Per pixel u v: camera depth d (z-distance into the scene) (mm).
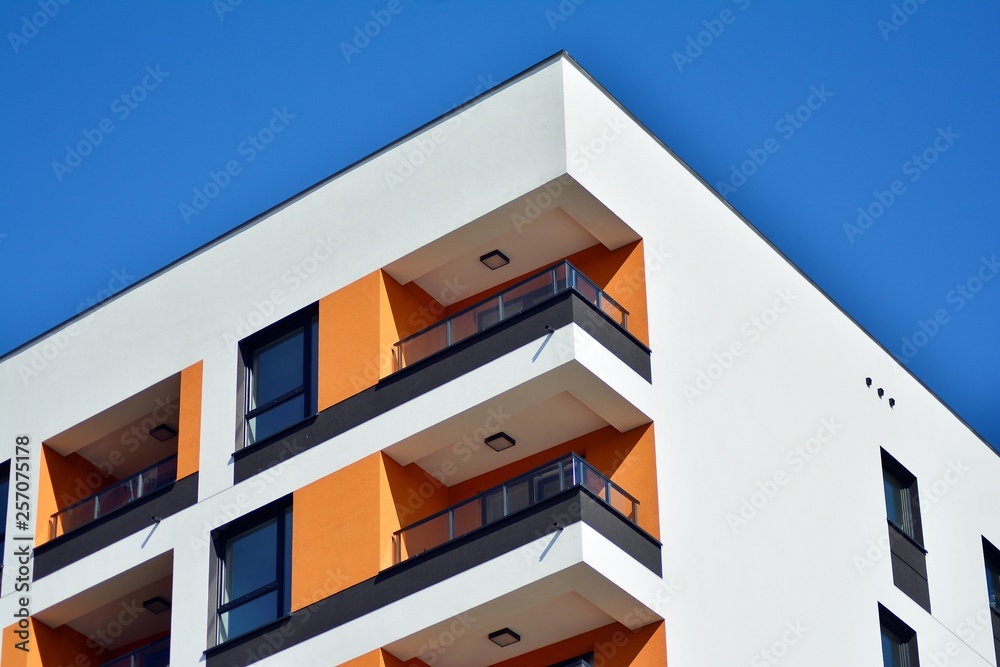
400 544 30875
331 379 32938
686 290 33094
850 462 35219
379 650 29891
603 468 31250
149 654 33375
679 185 34156
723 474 32000
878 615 34094
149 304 37125
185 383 35281
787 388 34469
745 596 31188
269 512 32719
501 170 32656
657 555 30094
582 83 33000
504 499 29938
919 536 36594
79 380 37688
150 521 34344
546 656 30531
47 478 37281
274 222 35625
